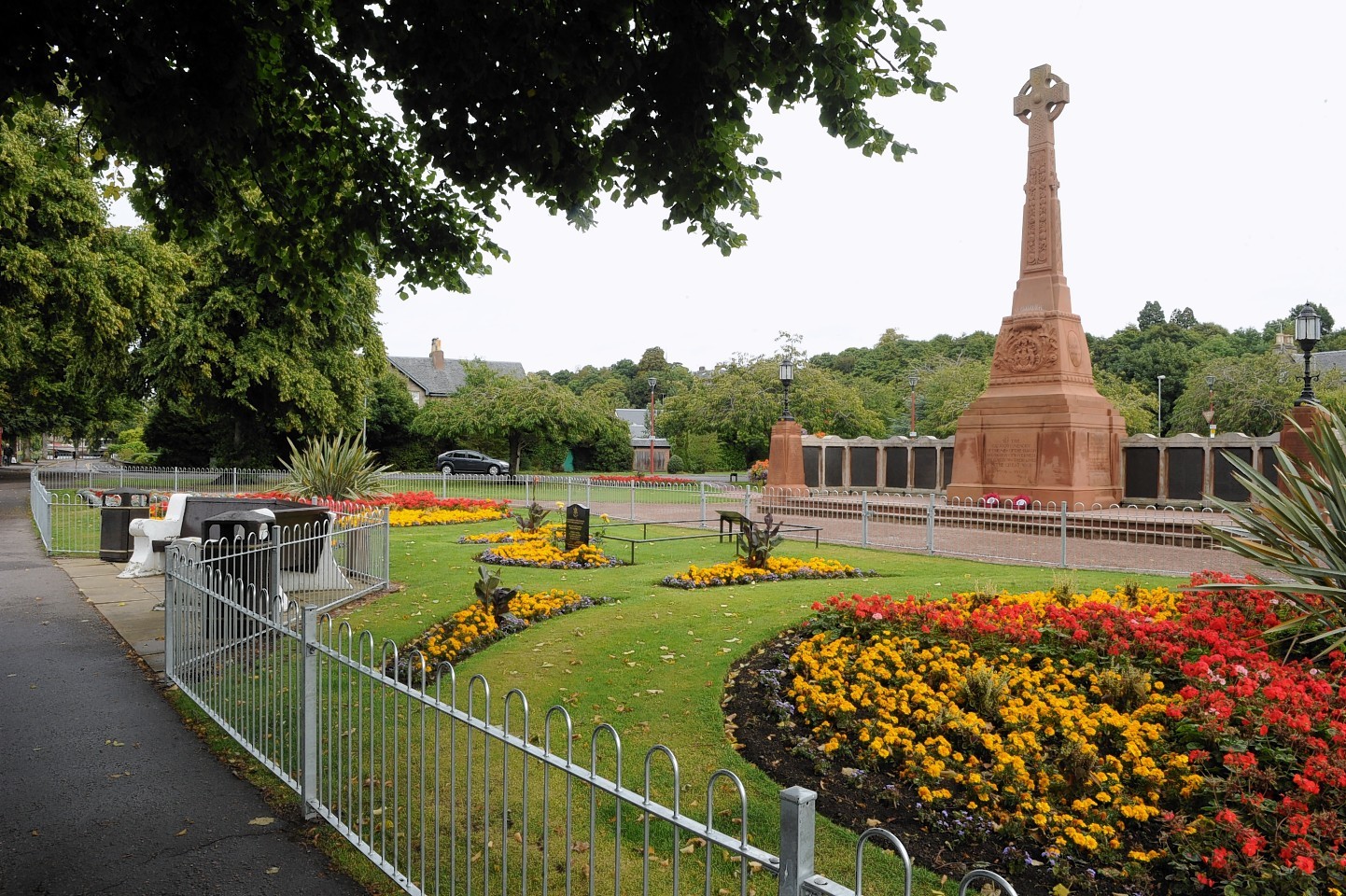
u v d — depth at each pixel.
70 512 19.83
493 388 42.78
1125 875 3.67
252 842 4.24
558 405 40.88
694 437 49.50
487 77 5.19
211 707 5.95
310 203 7.30
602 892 3.68
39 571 12.33
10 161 18.55
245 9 5.64
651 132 5.37
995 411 19.25
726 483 37.12
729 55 4.92
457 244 7.59
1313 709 4.73
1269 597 7.04
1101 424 18.98
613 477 38.00
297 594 9.72
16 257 19.86
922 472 24.78
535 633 7.83
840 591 9.52
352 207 7.14
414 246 7.52
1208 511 17.78
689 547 14.67
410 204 7.43
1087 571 11.39
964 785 4.35
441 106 5.35
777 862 2.14
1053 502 18.02
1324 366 57.00
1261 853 3.73
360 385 35.31
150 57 5.21
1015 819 4.00
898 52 5.50
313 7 6.18
